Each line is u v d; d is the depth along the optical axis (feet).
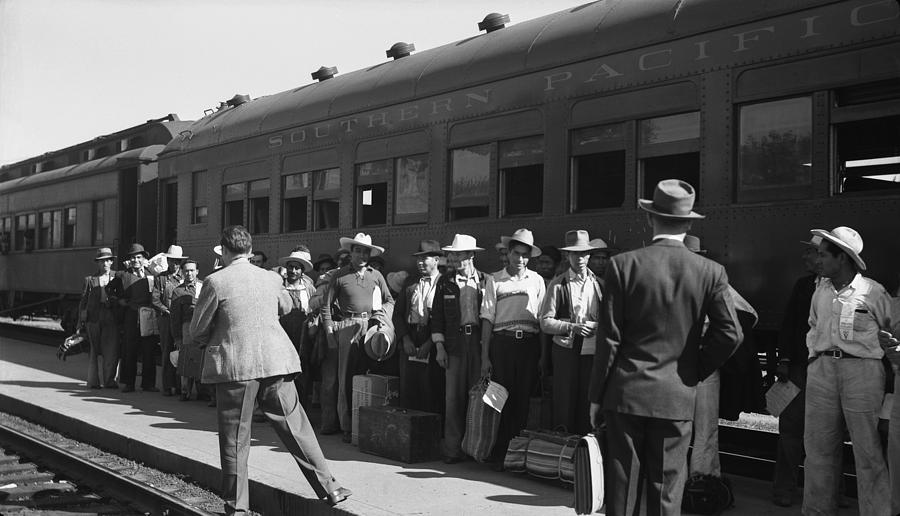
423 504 17.95
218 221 39.52
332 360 26.45
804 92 18.88
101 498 20.68
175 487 21.27
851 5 18.15
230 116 40.32
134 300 36.19
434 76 28.12
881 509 15.51
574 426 20.40
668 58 21.48
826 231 17.25
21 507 19.95
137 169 50.06
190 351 31.68
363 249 25.64
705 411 17.89
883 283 17.49
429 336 23.80
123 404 32.42
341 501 17.94
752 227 19.70
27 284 64.75
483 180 26.21
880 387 15.53
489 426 20.84
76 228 56.95
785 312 18.15
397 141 29.32
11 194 69.05
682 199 13.03
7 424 31.04
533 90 24.67
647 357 12.74
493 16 28.50
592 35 23.40
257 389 17.49
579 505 13.33
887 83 17.67
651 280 12.76
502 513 17.24
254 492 19.89
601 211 22.82
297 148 34.22
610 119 22.67
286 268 30.22
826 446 16.07
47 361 47.37
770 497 19.06
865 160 18.12
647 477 12.83
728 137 20.18
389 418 22.74
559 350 20.43
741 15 20.06
